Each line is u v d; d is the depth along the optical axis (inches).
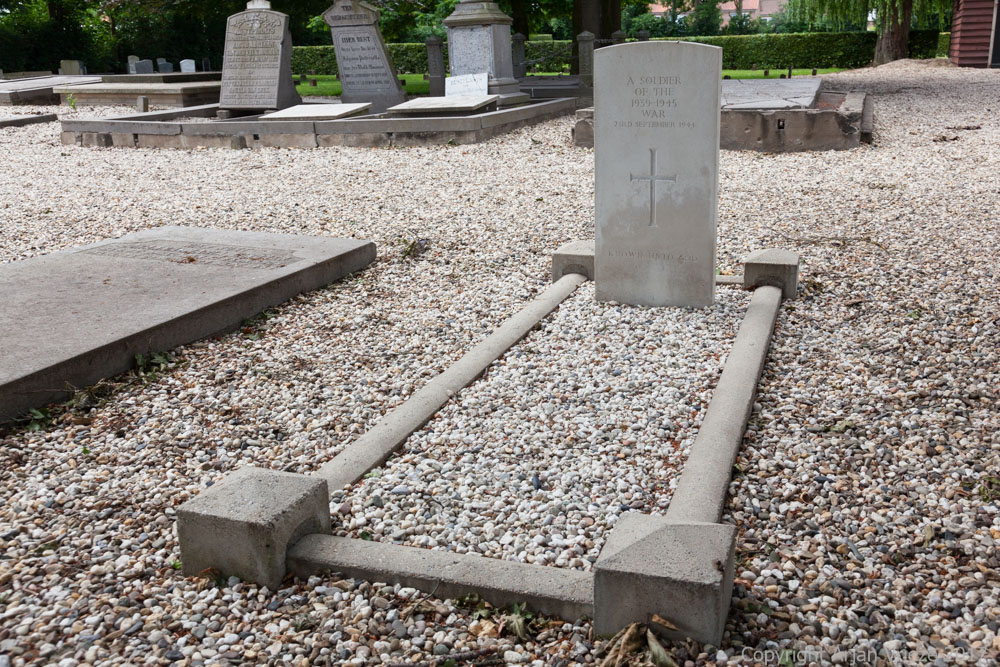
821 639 102.5
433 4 1082.1
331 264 260.8
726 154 471.8
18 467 151.3
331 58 1509.6
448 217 341.1
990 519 127.8
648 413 163.9
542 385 179.8
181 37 1400.1
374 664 100.3
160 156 522.9
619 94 210.4
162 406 176.6
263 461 154.3
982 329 204.5
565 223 324.8
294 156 506.6
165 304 213.3
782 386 177.9
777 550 121.4
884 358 189.9
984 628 103.6
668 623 99.2
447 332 219.1
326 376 192.4
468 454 151.6
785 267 229.0
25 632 106.1
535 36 1686.8
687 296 220.2
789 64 1449.3
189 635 105.4
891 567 117.2
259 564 113.7
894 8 1277.1
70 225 339.0
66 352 179.6
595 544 123.3
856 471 143.3
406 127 522.3
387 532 127.6
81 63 1256.8
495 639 104.0
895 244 283.1
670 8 2143.2
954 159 432.5
